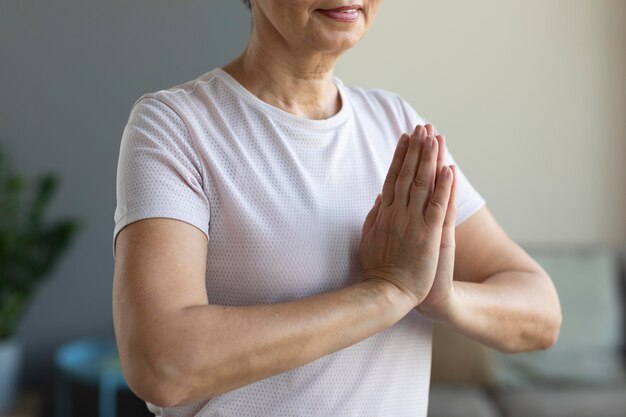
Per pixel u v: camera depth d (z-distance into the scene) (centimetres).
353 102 121
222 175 106
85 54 375
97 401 366
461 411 320
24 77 377
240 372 92
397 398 114
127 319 94
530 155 416
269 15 107
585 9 417
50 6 373
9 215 371
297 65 112
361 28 108
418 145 104
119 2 371
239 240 106
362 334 99
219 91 112
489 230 127
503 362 358
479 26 405
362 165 116
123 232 100
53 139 380
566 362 360
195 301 96
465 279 127
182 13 361
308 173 111
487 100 409
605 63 419
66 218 383
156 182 101
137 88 375
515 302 117
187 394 92
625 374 356
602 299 378
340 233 110
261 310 95
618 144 421
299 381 107
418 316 115
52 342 386
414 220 103
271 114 111
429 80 398
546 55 414
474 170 414
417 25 391
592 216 422
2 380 355
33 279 370
